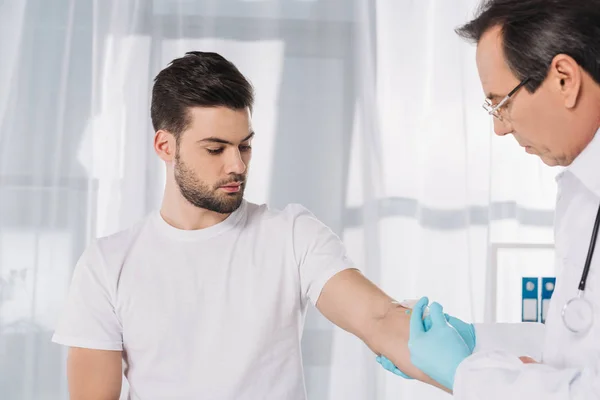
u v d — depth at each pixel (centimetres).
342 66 271
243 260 148
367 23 271
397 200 271
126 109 261
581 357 103
